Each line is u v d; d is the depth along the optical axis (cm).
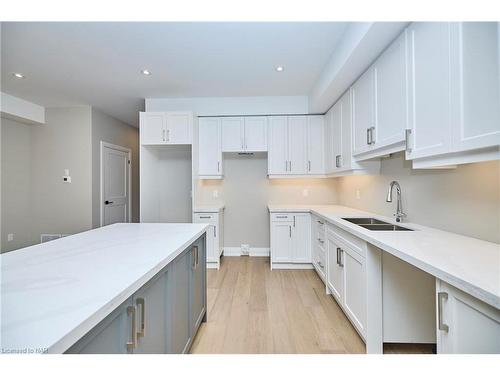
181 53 256
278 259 363
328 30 217
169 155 432
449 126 128
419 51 152
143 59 269
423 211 201
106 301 79
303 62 276
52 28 213
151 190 403
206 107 388
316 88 329
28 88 345
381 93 200
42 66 283
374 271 174
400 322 175
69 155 425
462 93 119
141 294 108
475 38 112
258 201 434
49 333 62
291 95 381
